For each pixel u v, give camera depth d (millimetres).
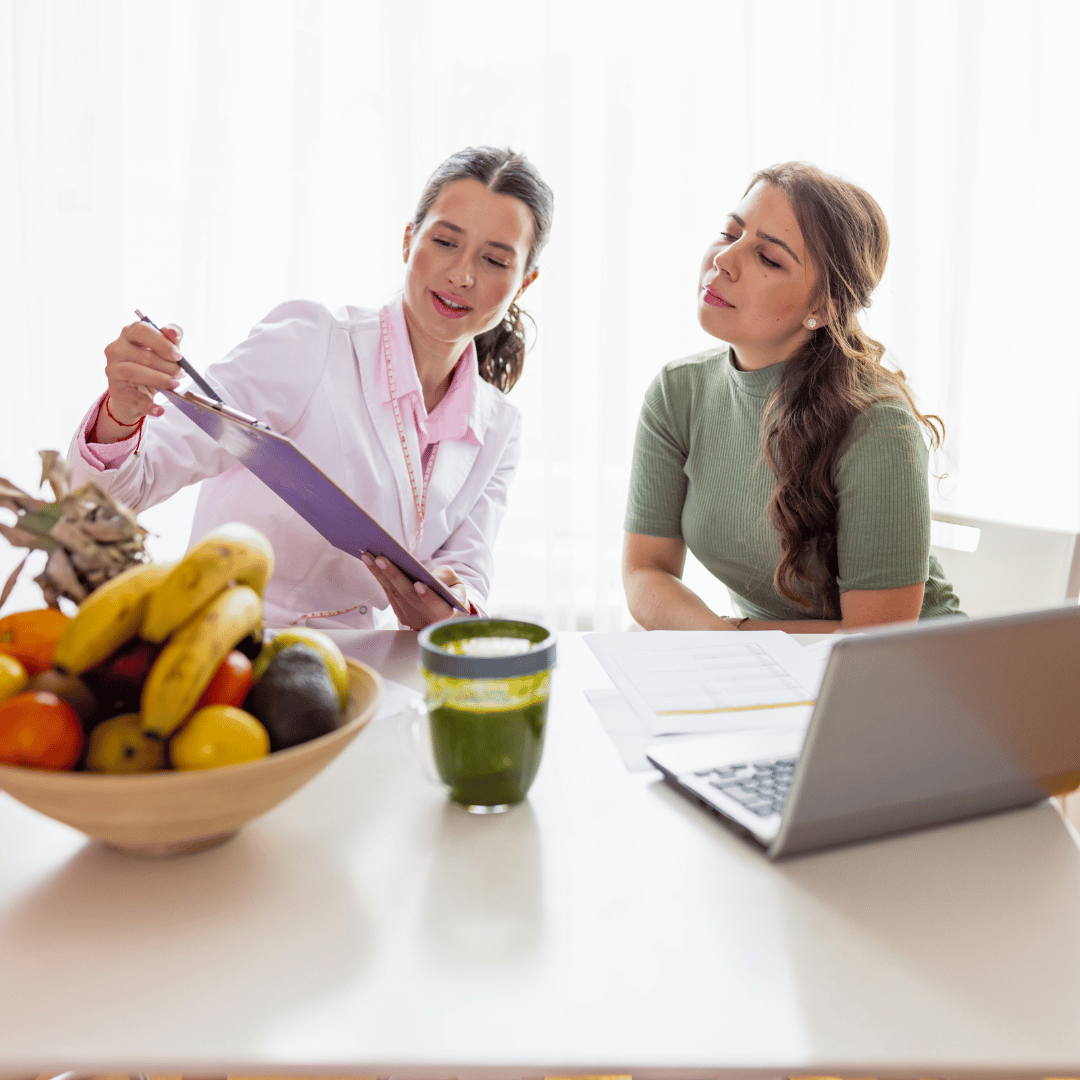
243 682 615
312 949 541
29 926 555
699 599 1533
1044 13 2303
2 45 2133
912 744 613
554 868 631
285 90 2162
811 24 2252
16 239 2205
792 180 1454
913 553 1428
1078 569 1353
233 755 570
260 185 2195
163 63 2156
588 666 1006
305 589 1456
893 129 2311
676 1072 464
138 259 2223
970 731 626
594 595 2342
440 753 689
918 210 2314
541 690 688
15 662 606
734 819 672
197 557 588
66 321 2217
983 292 2432
